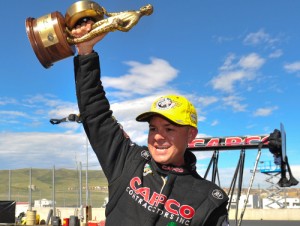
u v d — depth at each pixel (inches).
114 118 91.6
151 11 84.7
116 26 80.7
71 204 1881.2
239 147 166.2
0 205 747.4
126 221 79.8
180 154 84.0
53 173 919.0
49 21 81.0
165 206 79.0
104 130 87.6
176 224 77.3
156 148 83.6
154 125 84.1
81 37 82.4
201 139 171.9
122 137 89.5
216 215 79.9
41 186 4065.0
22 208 1302.9
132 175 83.7
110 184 85.4
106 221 83.3
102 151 87.0
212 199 80.4
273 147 158.6
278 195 1477.6
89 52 87.1
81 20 83.1
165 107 82.5
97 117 87.4
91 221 664.4
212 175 169.3
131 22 82.2
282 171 164.9
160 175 83.5
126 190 82.7
